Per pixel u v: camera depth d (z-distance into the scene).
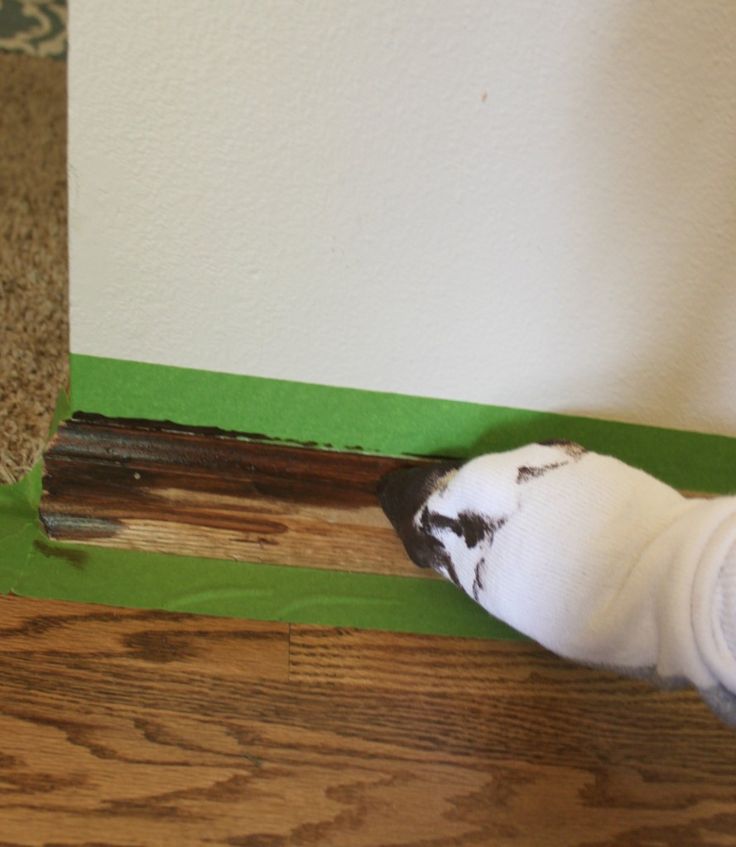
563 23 0.62
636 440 0.85
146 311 0.73
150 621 0.72
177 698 0.66
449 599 0.80
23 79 1.18
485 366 0.79
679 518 0.59
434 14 0.61
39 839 0.56
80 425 0.79
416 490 0.78
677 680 0.57
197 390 0.78
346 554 0.82
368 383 0.79
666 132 0.67
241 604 0.75
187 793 0.60
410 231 0.71
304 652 0.72
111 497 0.78
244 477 0.81
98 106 0.63
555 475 0.69
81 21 0.59
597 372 0.81
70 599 0.72
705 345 0.79
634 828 0.66
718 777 0.71
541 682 0.75
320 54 0.62
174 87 0.63
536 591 0.66
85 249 0.70
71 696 0.65
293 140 0.66
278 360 0.77
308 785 0.63
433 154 0.67
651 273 0.75
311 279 0.73
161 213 0.68
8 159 1.06
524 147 0.67
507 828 0.63
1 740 0.61
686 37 0.63
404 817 0.62
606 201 0.70
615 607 0.60
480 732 0.70
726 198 0.71
